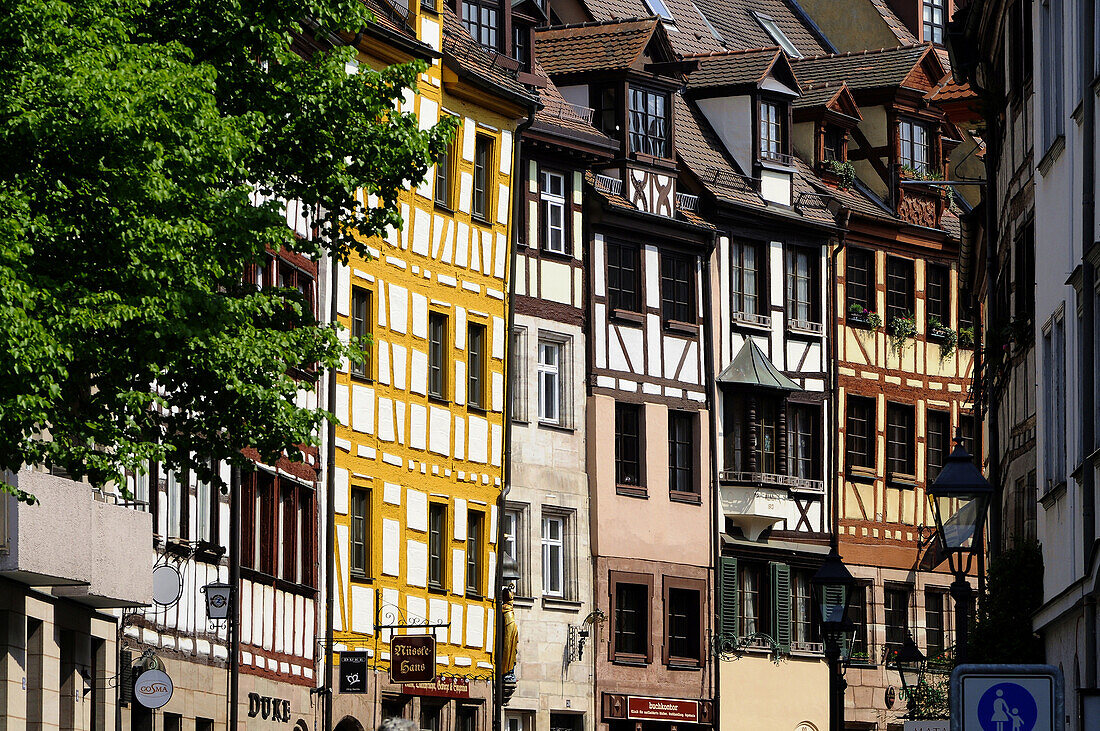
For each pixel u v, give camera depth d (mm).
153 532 36688
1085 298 28125
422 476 49625
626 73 57875
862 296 65438
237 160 23969
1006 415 38812
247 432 25312
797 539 61656
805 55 73938
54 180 22156
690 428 59000
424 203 50062
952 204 70312
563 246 55844
